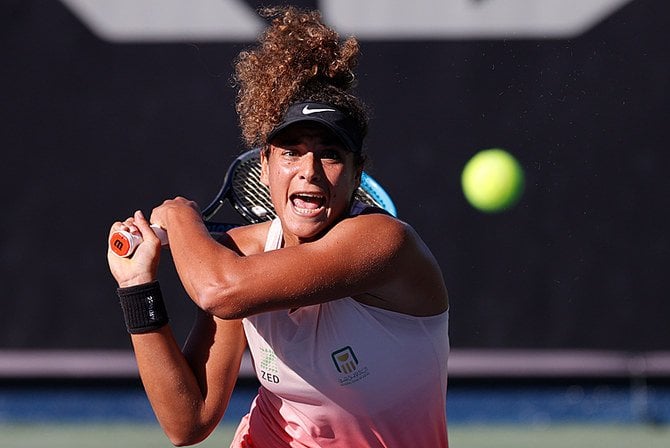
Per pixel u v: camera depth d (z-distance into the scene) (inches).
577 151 980.6
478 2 976.3
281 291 350.0
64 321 1005.8
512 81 977.5
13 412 1000.9
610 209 984.9
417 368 378.6
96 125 991.6
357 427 387.2
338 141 354.3
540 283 994.7
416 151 983.6
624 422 988.6
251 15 981.8
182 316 993.5
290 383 380.2
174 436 405.1
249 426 426.9
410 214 986.7
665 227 984.3
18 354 1005.2
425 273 370.0
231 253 362.0
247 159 472.4
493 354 997.8
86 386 1010.7
